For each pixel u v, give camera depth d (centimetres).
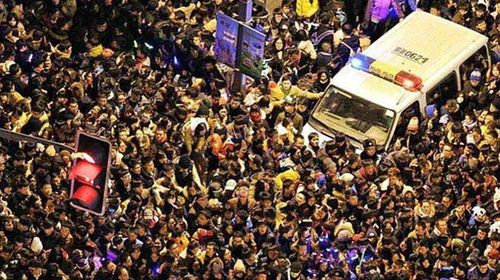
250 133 3394
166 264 3098
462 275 3141
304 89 3572
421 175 3334
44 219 3150
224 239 3156
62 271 3088
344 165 3338
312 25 3741
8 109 3406
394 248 3145
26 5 3741
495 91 3581
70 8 3700
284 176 3281
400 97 3484
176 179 3275
